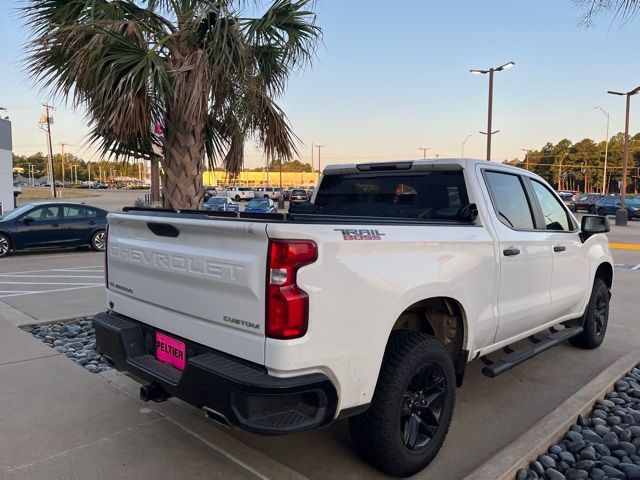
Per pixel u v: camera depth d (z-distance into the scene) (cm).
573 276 514
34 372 461
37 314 713
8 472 300
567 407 402
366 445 304
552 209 508
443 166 413
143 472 304
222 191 5278
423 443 323
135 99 548
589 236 539
